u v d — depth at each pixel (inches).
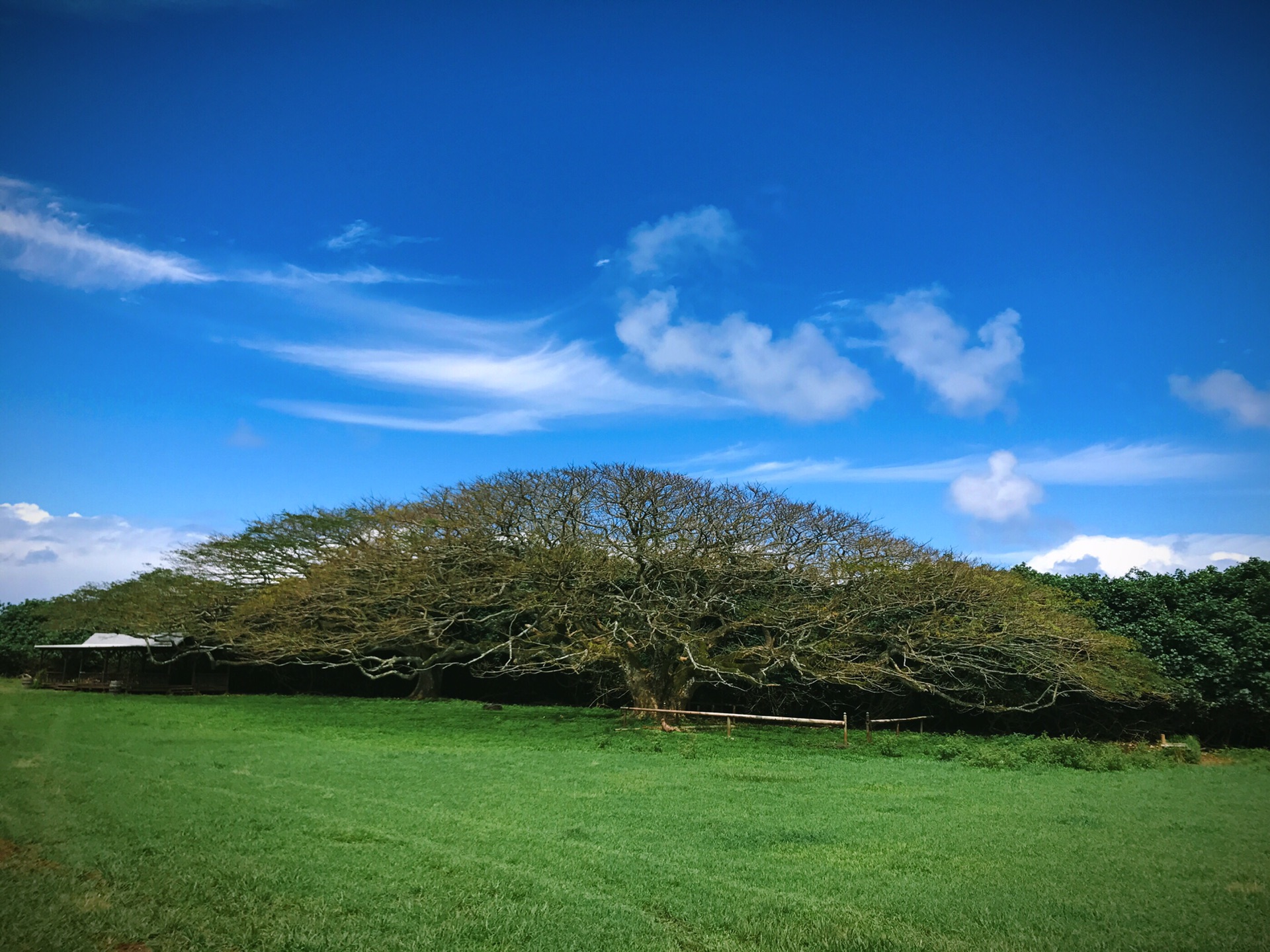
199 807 419.2
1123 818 464.4
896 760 772.6
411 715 1111.6
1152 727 1083.9
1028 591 1092.5
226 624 1524.4
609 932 258.8
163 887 285.7
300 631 1401.3
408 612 1272.1
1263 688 956.0
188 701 1307.8
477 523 1188.5
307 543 1644.9
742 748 828.6
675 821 430.3
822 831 411.8
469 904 280.5
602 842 378.9
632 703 1219.9
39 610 1975.9
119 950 234.4
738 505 1074.7
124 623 1617.9
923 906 288.5
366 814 421.1
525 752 745.6
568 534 1103.6
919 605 1048.8
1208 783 644.7
